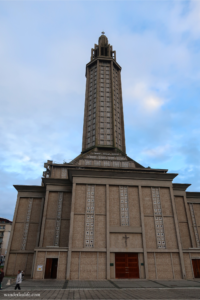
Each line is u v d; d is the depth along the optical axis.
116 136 46.03
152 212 26.42
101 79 51.62
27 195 31.88
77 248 23.39
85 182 26.72
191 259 24.95
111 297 13.93
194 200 33.78
